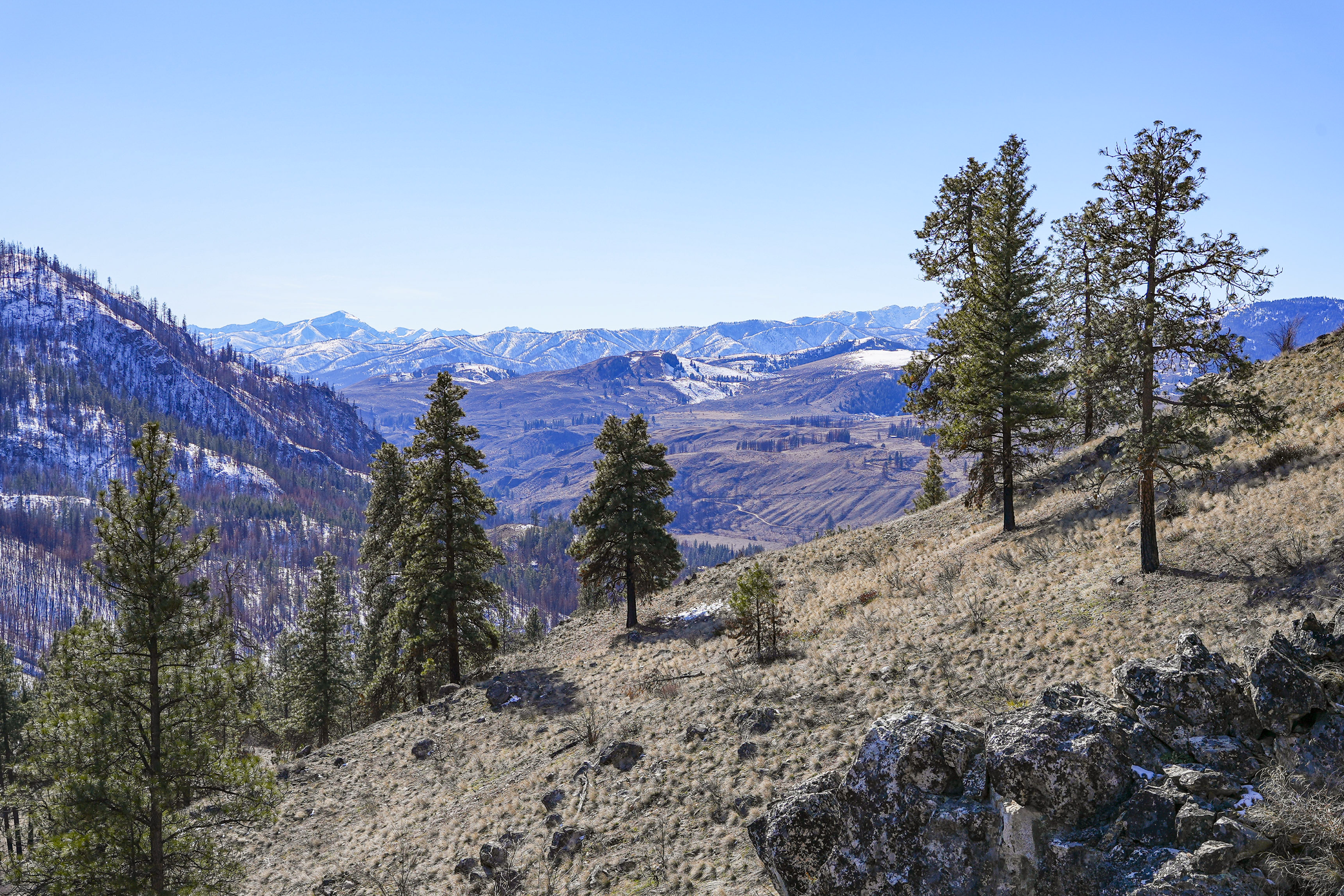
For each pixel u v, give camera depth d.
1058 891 10.11
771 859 12.23
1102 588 24.36
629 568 46.06
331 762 34.25
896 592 33.12
